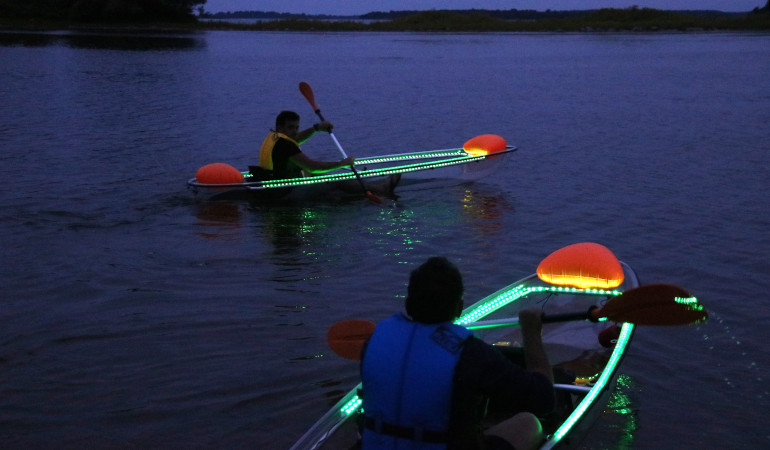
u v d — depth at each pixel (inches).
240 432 124.6
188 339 161.3
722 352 153.4
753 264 207.2
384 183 293.7
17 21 2237.9
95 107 570.6
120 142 418.6
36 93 655.1
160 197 288.0
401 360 83.5
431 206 276.2
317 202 282.0
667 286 98.3
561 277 158.9
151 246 226.8
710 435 122.9
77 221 252.5
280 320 171.8
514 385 83.6
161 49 1337.4
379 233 241.9
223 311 176.9
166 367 148.1
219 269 206.8
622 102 605.3
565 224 249.8
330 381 142.0
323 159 381.7
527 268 207.2
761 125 470.3
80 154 378.9
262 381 142.1
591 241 230.4
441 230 244.8
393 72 903.1
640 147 396.5
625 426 125.0
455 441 82.7
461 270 206.2
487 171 313.9
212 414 130.3
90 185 305.7
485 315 155.5
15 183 306.0
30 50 1212.5
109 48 1322.6
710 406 132.1
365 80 803.4
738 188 298.0
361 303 182.5
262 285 194.5
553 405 88.5
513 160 363.3
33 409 131.8
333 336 111.7
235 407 132.6
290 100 629.6
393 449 83.3
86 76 817.5
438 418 82.0
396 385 83.0
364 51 1338.6
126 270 204.8
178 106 584.1
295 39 1882.4
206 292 189.3
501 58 1157.1
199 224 251.8
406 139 435.8
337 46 1524.4
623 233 238.4
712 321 168.4
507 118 517.7
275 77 830.5
